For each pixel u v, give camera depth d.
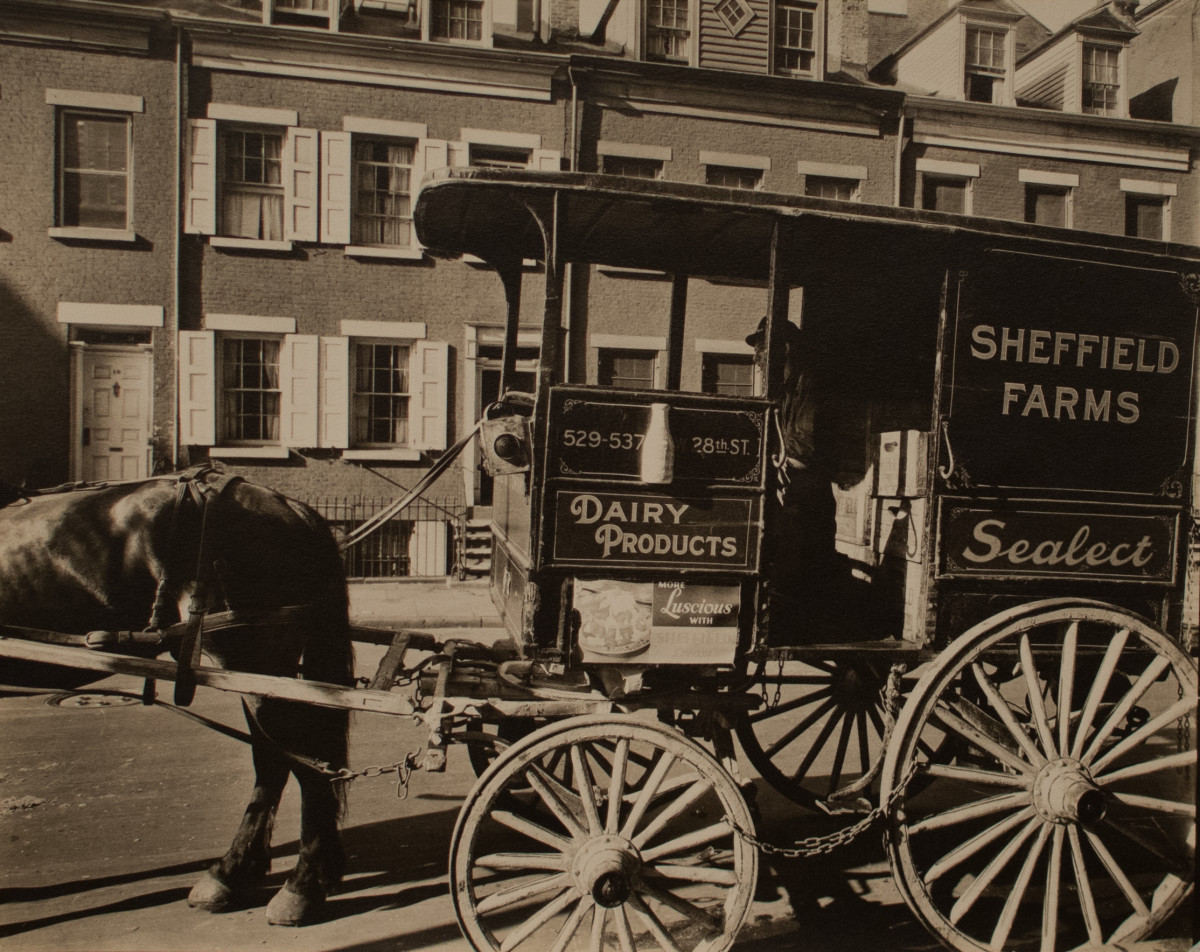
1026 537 3.66
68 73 12.18
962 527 3.60
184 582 3.45
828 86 14.33
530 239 4.62
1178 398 3.82
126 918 3.50
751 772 5.48
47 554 3.40
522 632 3.37
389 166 13.44
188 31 12.37
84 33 12.12
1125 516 3.77
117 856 4.05
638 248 4.83
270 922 3.47
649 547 3.30
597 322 13.53
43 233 12.22
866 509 4.32
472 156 13.66
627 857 2.99
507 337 4.90
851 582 4.49
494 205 4.02
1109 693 4.28
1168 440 3.81
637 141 14.03
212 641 3.52
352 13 13.48
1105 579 3.74
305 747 3.55
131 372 12.71
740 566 3.37
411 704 3.29
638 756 4.23
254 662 3.53
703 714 3.50
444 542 13.28
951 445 3.59
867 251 3.95
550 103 13.66
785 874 4.03
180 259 12.55
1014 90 15.99
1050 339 3.67
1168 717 3.44
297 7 13.30
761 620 3.40
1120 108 15.76
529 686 3.45
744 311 13.86
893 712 3.57
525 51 13.37
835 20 15.30
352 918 3.55
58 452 12.41
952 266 3.57
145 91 12.40
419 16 13.54
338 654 3.72
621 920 3.00
